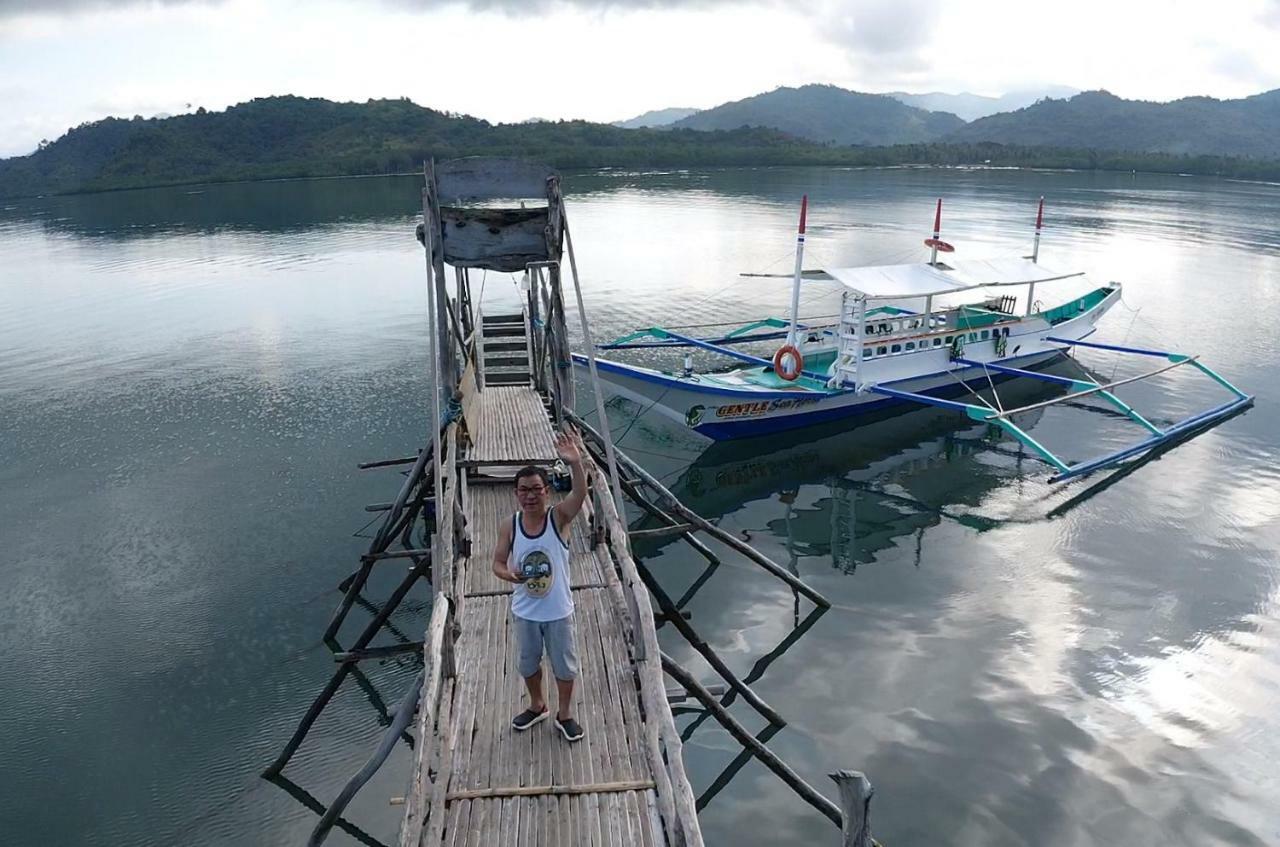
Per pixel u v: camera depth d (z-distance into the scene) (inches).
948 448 930.7
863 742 461.1
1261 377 1142.3
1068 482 824.9
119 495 772.6
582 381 1122.0
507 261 543.5
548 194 529.0
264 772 443.2
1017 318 1139.3
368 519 722.8
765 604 612.4
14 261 2220.7
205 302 1633.9
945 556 680.4
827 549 699.4
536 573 282.8
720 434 941.8
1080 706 486.6
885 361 985.5
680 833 253.1
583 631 374.0
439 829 256.5
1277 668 519.8
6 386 1111.6
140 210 3627.0
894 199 3427.7
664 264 1984.5
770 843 395.2
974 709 486.0
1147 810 407.2
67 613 589.6
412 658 546.3
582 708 322.3
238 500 759.7
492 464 535.8
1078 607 596.1
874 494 812.6
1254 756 442.9
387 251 2210.9
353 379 1119.0
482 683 338.0
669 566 676.1
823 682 516.1
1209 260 1977.1
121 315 1533.0
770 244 2226.9
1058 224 2581.2
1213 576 635.5
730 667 535.2
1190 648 542.6
